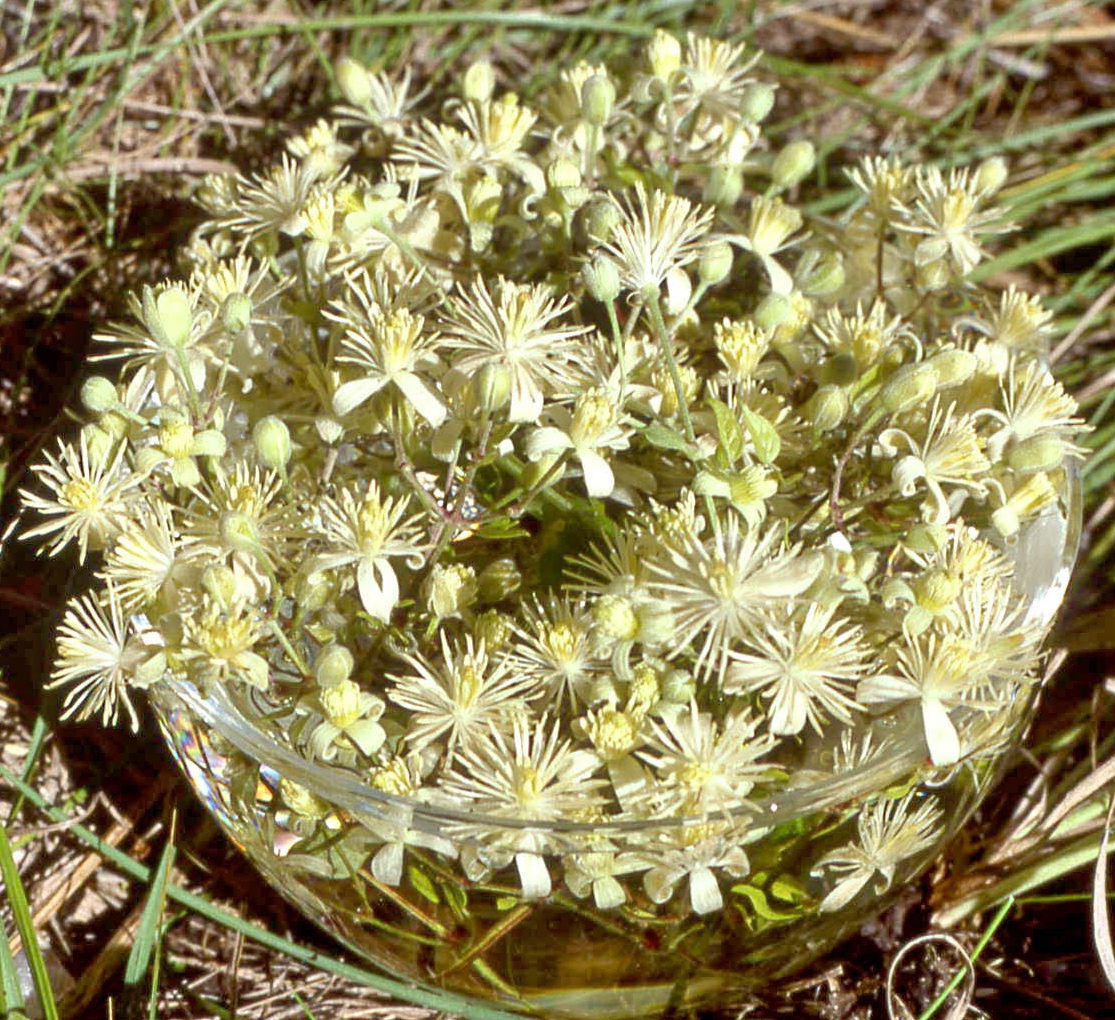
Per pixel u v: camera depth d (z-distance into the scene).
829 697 0.29
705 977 0.33
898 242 0.36
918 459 0.31
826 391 0.31
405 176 0.35
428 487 0.33
